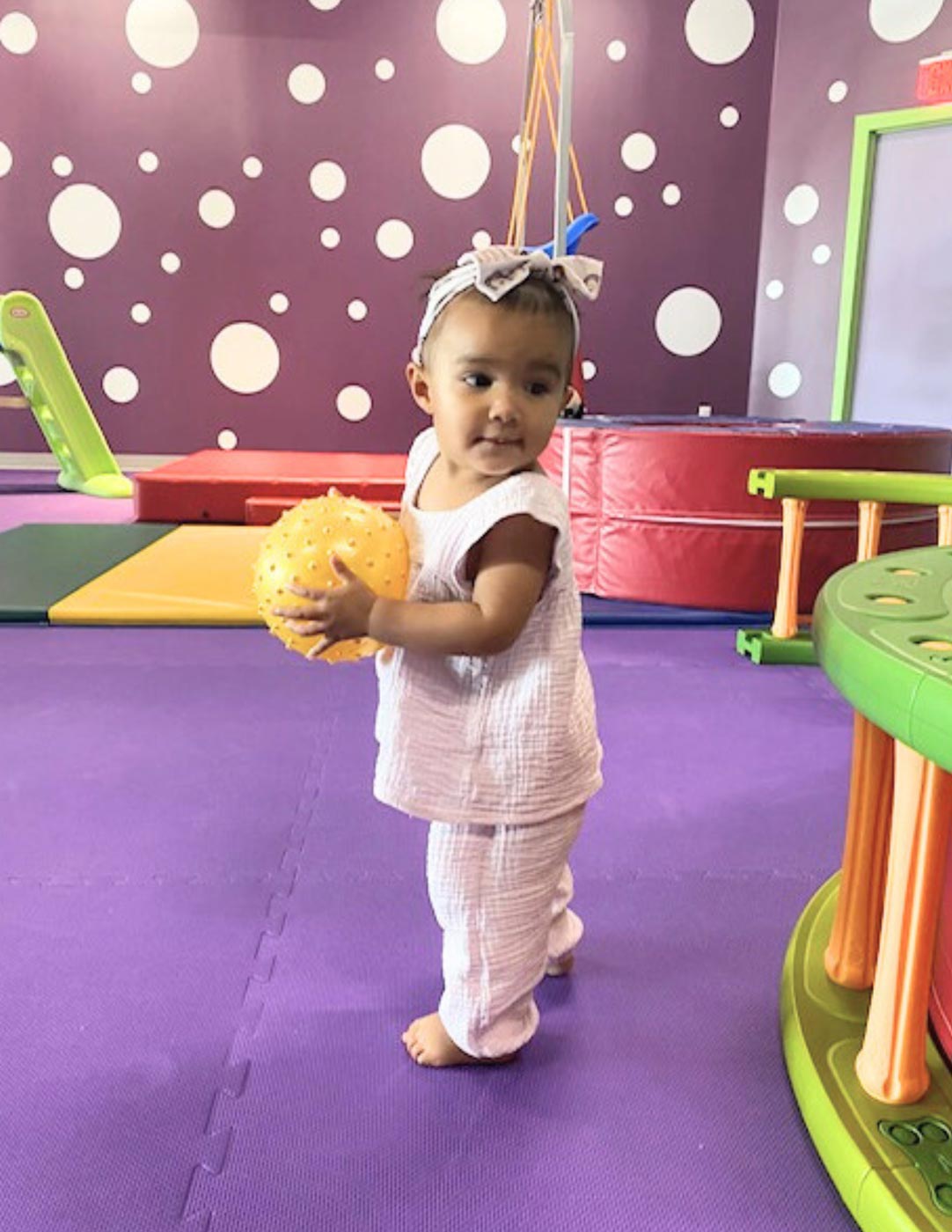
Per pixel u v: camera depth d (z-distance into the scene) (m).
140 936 1.31
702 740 2.05
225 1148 0.95
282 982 1.22
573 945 1.22
